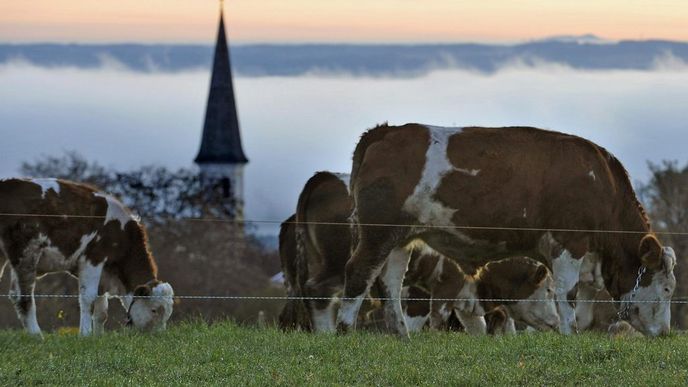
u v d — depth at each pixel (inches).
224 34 6013.8
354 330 722.8
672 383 516.1
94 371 574.6
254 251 2544.3
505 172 725.9
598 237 748.0
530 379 537.3
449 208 721.6
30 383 545.6
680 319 1290.6
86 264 862.5
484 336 701.3
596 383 524.7
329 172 858.8
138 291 830.5
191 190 2573.8
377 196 719.7
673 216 1780.3
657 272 757.3
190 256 2378.2
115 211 876.0
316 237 847.1
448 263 836.6
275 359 594.2
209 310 1887.3
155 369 577.3
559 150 738.2
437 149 722.8
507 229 728.3
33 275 836.6
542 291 836.6
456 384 529.7
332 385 526.9
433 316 842.8
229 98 5895.7
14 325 1680.6
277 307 1914.4
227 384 533.3
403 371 553.6
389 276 732.0
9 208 834.2
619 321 794.8
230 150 5866.1
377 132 737.0
